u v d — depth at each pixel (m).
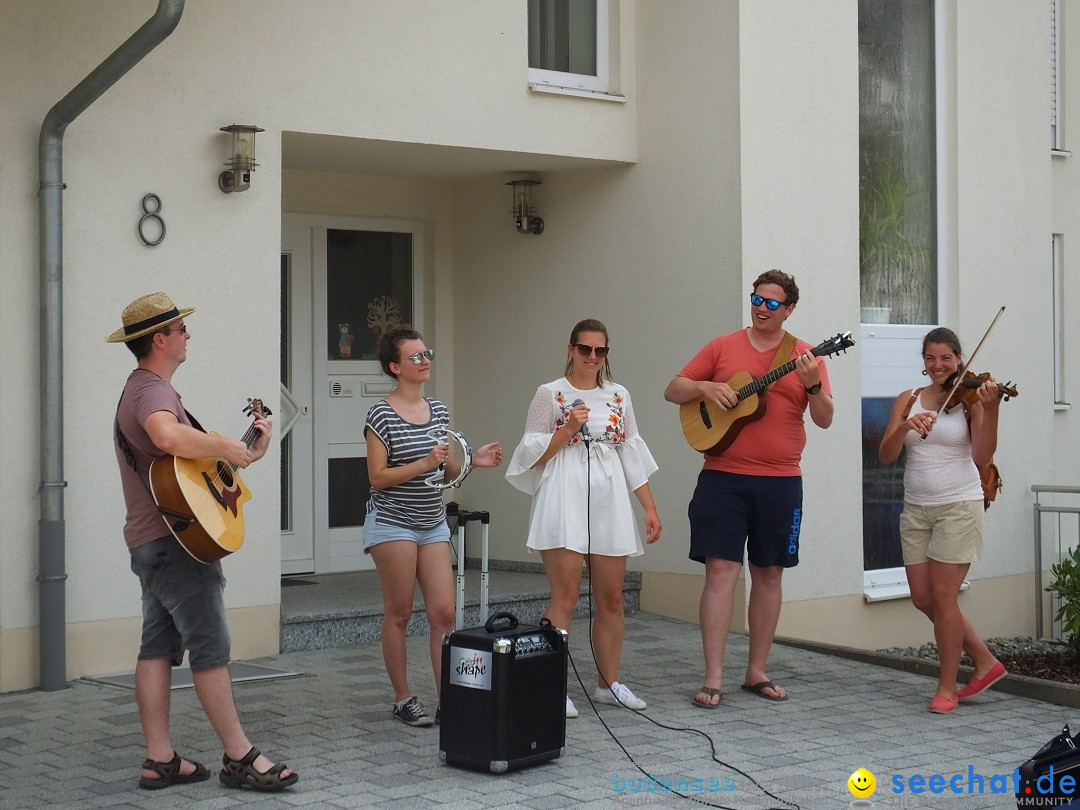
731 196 8.09
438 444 5.59
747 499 6.32
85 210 6.68
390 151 8.04
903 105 9.24
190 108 7.00
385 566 5.57
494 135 8.03
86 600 6.65
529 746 5.02
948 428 6.28
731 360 6.32
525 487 6.13
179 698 6.20
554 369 9.02
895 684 6.80
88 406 6.67
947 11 9.42
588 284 8.85
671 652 7.46
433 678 6.64
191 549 4.52
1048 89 10.01
